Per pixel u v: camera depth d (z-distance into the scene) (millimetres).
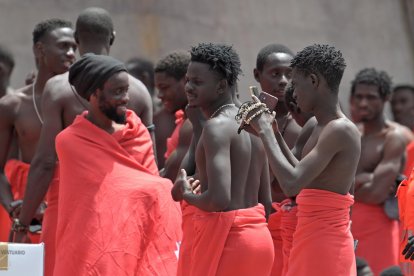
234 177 13016
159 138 18781
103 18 15617
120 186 14070
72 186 14047
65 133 14203
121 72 14023
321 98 12523
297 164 12297
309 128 14039
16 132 16891
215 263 12914
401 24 31125
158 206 14219
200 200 12828
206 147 12852
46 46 16531
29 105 16672
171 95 17625
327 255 12391
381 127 19922
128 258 13938
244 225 12984
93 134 14164
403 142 19703
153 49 27891
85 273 13820
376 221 19531
